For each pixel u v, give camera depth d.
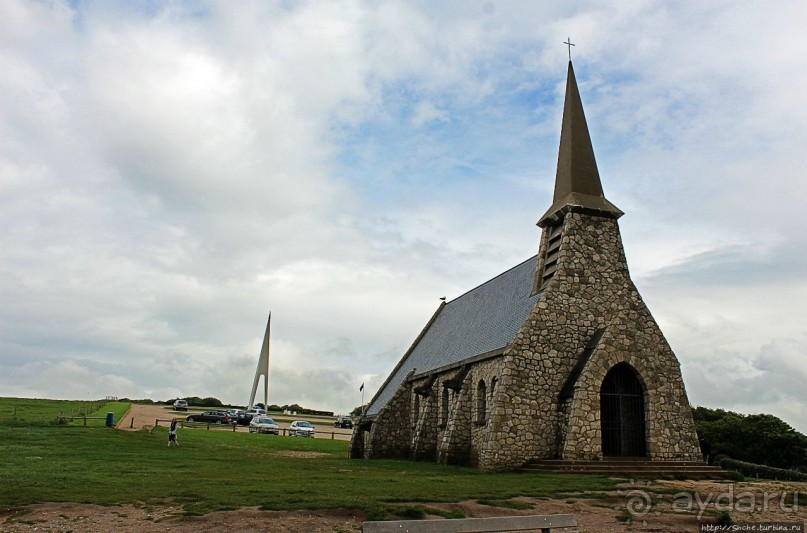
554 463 30.17
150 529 14.54
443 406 41.72
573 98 39.75
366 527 10.16
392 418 46.56
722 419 55.47
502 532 12.73
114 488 20.17
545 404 32.28
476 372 37.38
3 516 15.79
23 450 34.88
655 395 32.56
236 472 27.09
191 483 21.89
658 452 31.88
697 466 30.72
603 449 32.88
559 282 34.19
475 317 45.12
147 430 55.81
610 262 35.19
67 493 18.70
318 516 15.82
